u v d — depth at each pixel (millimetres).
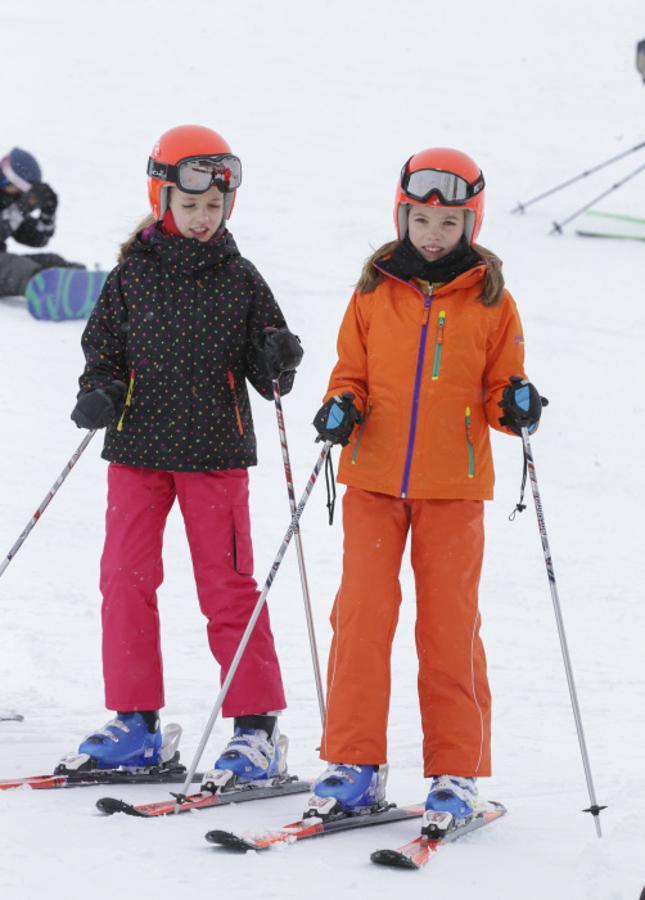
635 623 15211
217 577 8750
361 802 8039
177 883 6547
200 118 50125
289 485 8773
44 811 7660
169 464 8672
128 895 6324
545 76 57469
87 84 53312
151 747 8750
